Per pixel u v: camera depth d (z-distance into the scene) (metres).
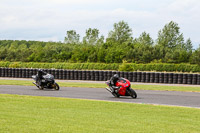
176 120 13.93
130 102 21.36
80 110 16.12
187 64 69.75
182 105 20.48
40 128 10.98
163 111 16.70
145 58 77.88
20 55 96.44
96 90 30.12
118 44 96.62
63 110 15.86
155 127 12.06
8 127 10.96
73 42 134.00
